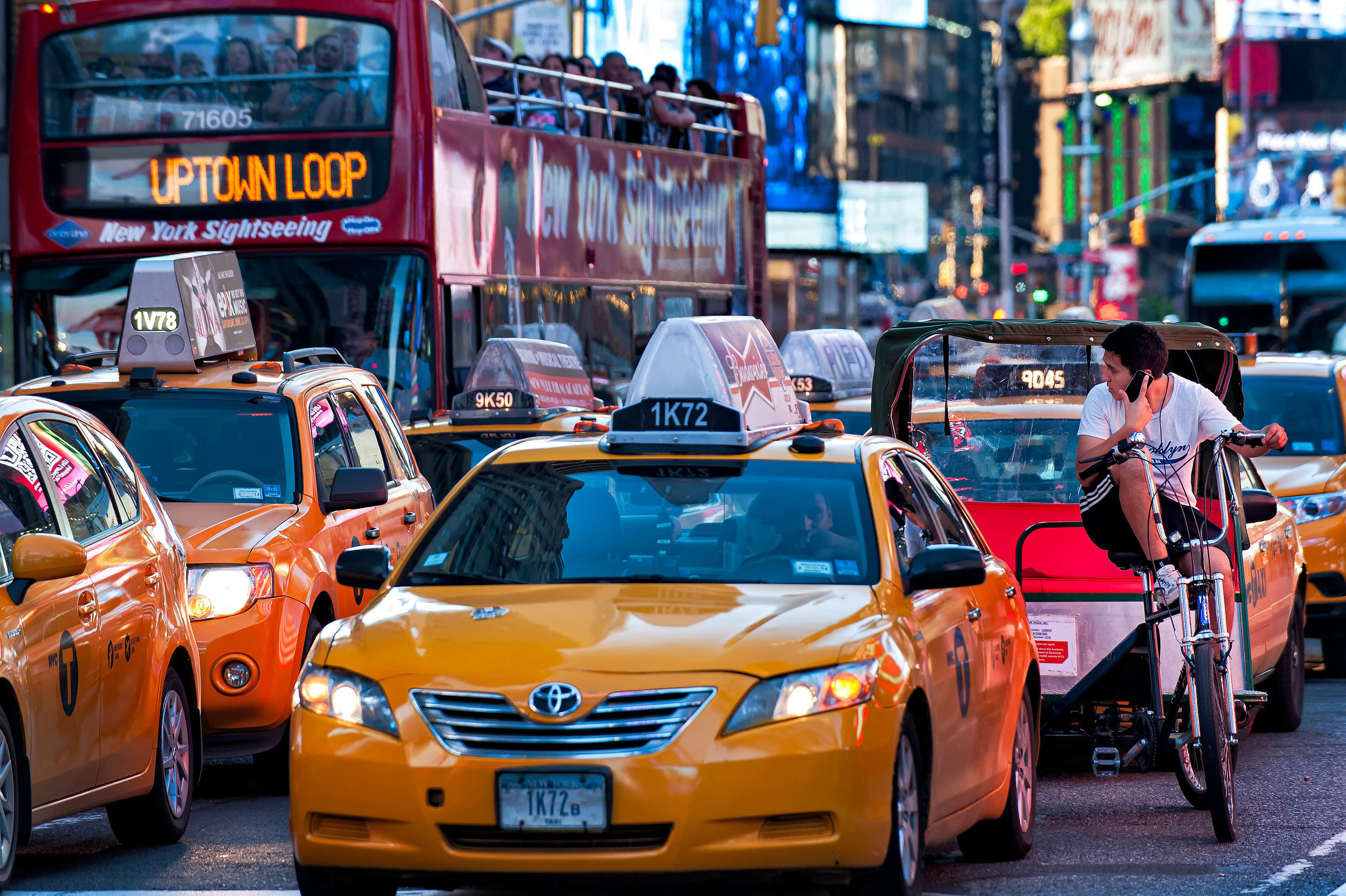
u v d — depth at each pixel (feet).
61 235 153.17
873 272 548.31
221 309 113.91
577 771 58.34
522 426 130.62
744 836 58.49
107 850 80.79
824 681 60.03
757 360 76.02
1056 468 101.96
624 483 71.15
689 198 194.18
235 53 152.05
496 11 280.31
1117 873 74.02
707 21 438.40
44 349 154.10
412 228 148.56
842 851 59.16
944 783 67.10
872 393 96.07
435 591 67.46
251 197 150.92
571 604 64.13
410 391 148.77
